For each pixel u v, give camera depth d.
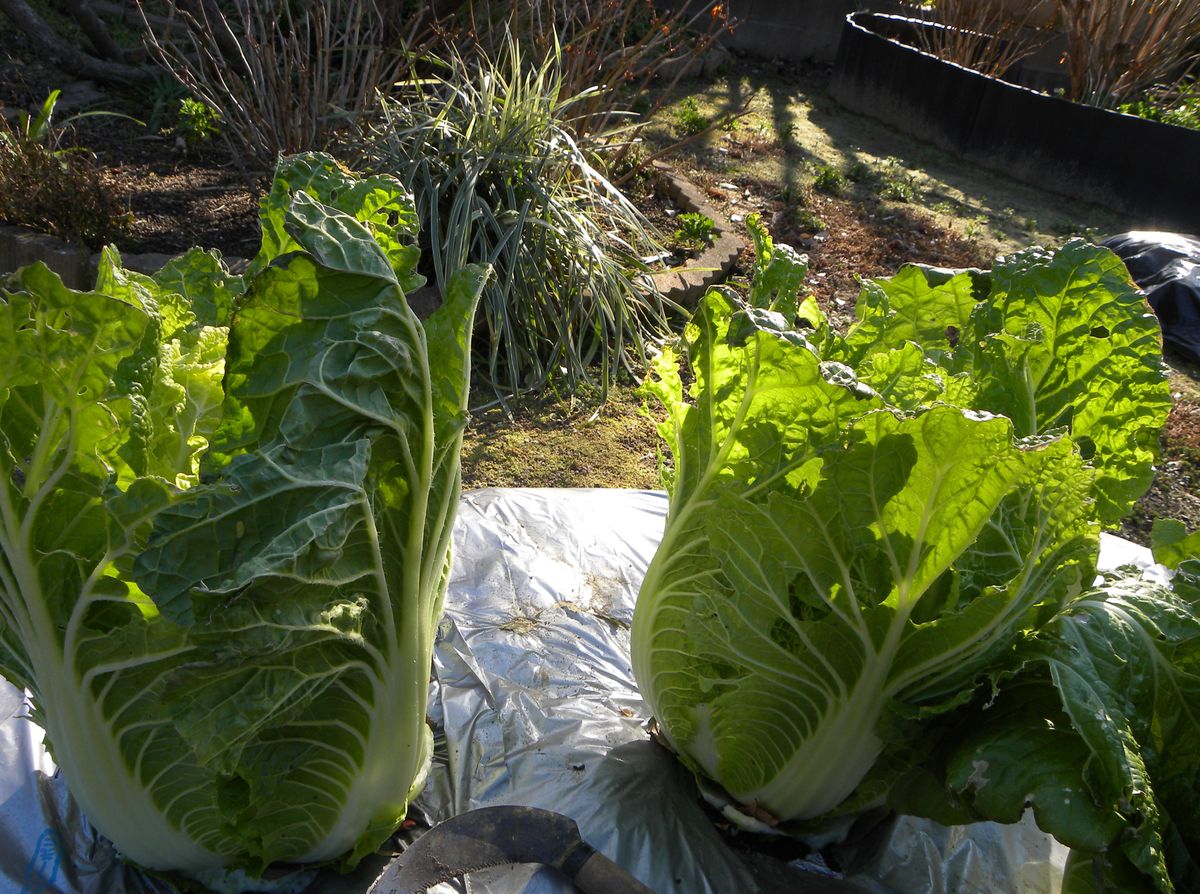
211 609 1.52
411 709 1.99
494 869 2.17
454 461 1.94
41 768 2.32
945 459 1.81
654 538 3.51
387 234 2.19
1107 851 1.89
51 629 1.68
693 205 7.18
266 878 2.13
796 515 1.89
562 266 5.39
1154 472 2.48
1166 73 11.49
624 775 2.53
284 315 1.61
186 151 6.99
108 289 1.86
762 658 2.04
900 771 2.16
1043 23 12.28
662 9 11.32
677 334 5.88
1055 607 2.02
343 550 1.67
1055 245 8.20
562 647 2.96
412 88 6.64
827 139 10.02
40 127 5.91
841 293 6.73
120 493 1.59
